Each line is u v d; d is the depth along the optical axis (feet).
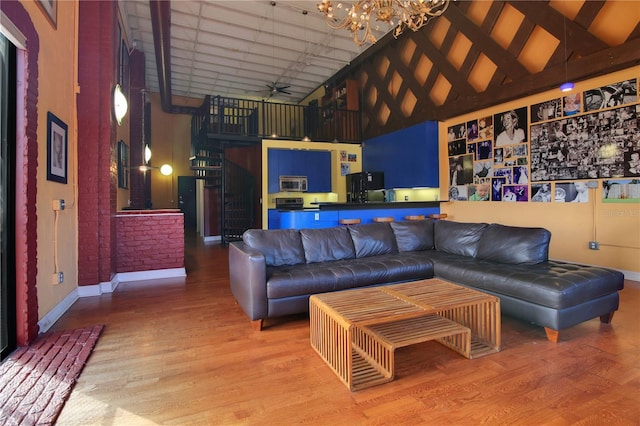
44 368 7.11
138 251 15.57
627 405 5.74
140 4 20.31
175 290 13.61
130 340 8.66
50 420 5.42
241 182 28.73
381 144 26.43
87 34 12.75
